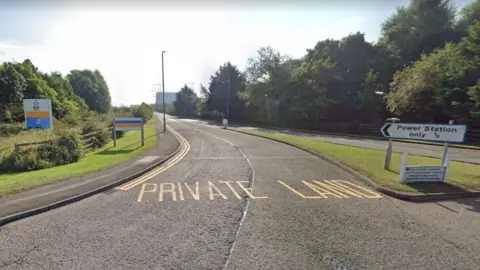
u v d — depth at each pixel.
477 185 7.52
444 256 4.00
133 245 4.30
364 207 6.09
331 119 37.97
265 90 47.44
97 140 16.98
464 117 22.23
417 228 4.98
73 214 5.69
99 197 6.89
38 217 5.54
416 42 32.44
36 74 42.56
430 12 31.78
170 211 5.82
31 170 11.09
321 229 4.90
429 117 26.47
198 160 12.60
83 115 30.41
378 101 31.44
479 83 19.64
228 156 13.81
